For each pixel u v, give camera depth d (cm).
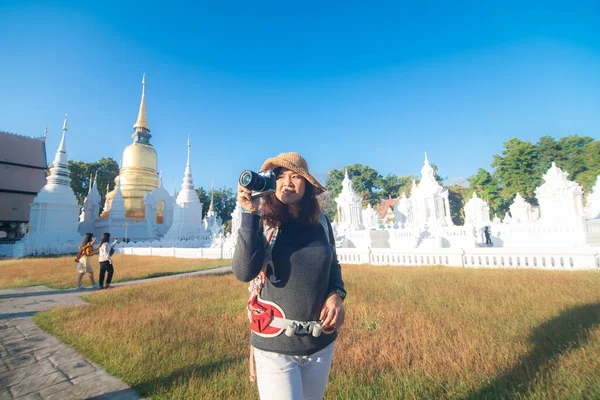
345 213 2772
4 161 4222
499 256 1146
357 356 410
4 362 464
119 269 1681
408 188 6612
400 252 1382
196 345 478
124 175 4300
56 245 2994
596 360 361
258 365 185
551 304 596
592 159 4422
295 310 179
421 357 400
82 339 540
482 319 531
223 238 2862
